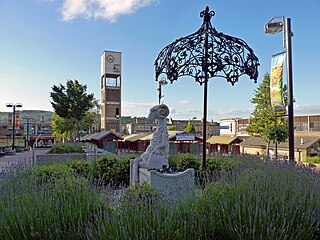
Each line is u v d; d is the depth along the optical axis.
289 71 7.73
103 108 59.12
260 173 4.18
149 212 2.87
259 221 2.78
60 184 3.97
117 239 2.52
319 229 2.99
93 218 3.25
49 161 9.35
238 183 3.67
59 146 16.95
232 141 38.41
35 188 3.83
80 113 31.28
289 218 2.89
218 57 5.62
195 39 5.68
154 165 6.93
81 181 4.32
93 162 9.25
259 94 29.41
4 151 32.81
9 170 5.50
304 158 28.98
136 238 2.51
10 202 3.28
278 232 2.73
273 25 7.77
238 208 2.96
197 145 33.47
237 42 5.68
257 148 36.34
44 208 3.16
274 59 8.13
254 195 3.20
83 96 31.36
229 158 9.28
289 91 7.70
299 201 3.11
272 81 8.18
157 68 6.04
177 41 5.76
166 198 3.55
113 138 30.66
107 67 58.97
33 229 2.99
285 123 28.27
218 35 5.63
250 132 30.78
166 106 7.23
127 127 81.31
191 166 9.05
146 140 35.00
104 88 58.84
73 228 3.06
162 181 5.84
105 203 3.51
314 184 3.55
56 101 30.78
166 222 2.77
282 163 5.75
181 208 3.15
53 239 2.98
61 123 40.22
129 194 3.81
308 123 42.47
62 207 3.23
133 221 2.74
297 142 33.06
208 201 3.32
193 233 2.91
